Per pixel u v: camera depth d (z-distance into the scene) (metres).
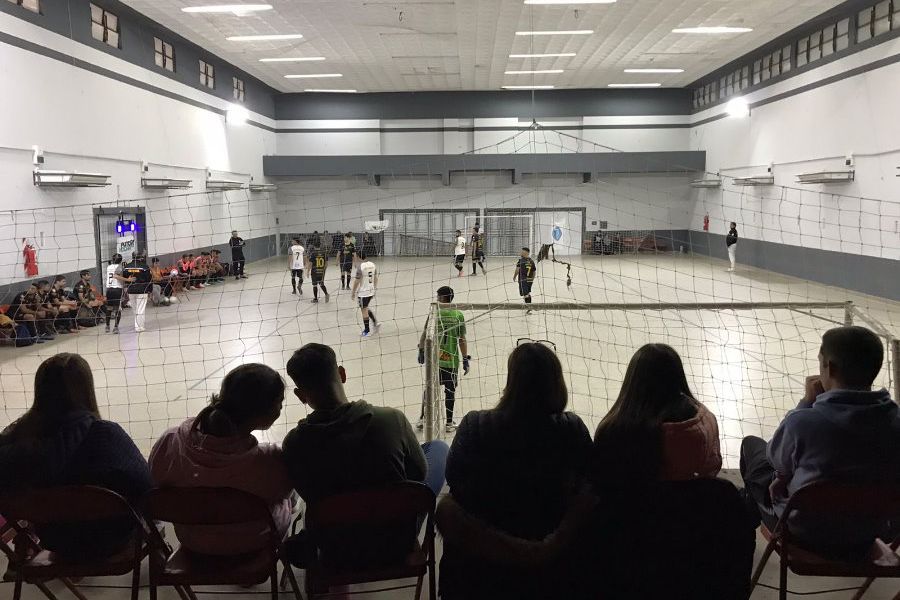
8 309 10.46
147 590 2.98
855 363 2.38
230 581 2.43
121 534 2.53
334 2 14.23
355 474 2.36
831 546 2.44
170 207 17.48
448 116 26.95
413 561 2.48
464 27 16.55
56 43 12.38
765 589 2.94
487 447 2.21
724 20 16.20
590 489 2.23
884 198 14.38
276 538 2.44
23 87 11.41
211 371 8.42
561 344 9.66
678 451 2.27
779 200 19.34
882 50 14.28
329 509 2.27
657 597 2.20
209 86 20.31
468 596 2.29
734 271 20.02
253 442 2.52
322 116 27.12
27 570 2.48
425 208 26.41
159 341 10.48
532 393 2.22
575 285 16.70
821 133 16.94
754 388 7.27
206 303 14.70
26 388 7.81
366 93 27.00
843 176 15.78
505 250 26.31
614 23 16.31
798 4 14.88
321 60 20.61
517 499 2.20
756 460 3.03
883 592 2.91
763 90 20.14
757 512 2.80
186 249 18.53
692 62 21.47
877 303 13.88
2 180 10.90
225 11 14.86
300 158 25.52
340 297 15.45
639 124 26.81
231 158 22.05
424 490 2.28
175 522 2.36
